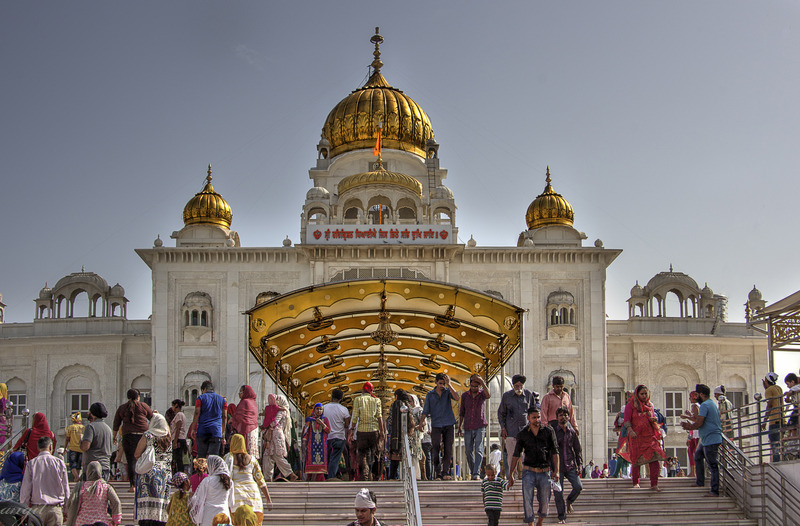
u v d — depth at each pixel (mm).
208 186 52125
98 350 51156
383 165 53000
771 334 24453
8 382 51344
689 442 23719
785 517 18062
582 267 48125
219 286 47500
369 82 57188
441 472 20625
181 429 19906
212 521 13789
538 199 52156
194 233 50438
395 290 22547
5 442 23672
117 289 53219
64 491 17266
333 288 22406
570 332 47531
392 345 26219
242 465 15398
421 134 54188
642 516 18531
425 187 52906
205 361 46875
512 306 22484
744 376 52188
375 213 52625
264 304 22234
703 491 20328
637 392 20047
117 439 21188
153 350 46875
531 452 16703
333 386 28406
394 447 20703
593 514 18359
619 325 52594
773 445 20297
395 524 17312
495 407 45594
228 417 21578
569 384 46875
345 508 18234
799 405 19281
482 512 18141
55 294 53094
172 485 15203
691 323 52844
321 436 21141
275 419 21141
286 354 25250
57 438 50312
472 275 47781
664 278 53719
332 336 25328
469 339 24656
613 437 51000
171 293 47344
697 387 20734
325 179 53031
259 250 47250
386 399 25203
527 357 47406
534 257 48031
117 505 16109
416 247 46375
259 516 15180
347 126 53750
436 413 20750
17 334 52344
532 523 17375
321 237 46406
